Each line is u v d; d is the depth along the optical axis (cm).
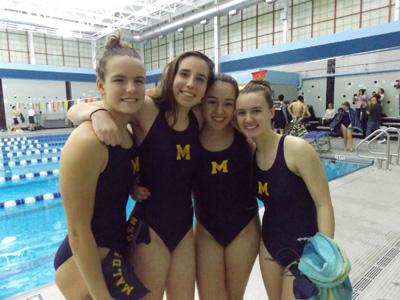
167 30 1304
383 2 919
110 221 104
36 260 288
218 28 1116
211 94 122
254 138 125
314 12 1091
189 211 131
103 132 92
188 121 125
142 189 120
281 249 124
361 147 781
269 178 123
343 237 258
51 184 564
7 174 635
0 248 314
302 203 120
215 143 132
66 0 1065
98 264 96
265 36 1252
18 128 1455
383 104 1085
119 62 92
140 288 110
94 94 1783
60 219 395
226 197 135
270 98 121
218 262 139
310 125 1082
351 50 736
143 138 118
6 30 1422
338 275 91
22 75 1258
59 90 1658
